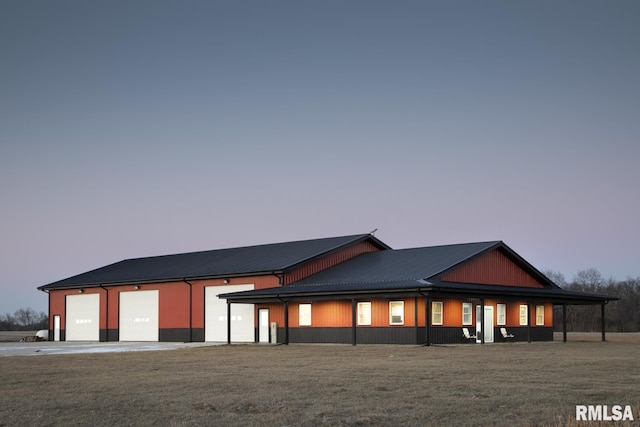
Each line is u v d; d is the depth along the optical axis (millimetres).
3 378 18312
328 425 11312
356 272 38250
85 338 50562
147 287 46750
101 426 11414
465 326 35875
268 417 12000
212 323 42625
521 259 39688
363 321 35375
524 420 11617
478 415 12086
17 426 11438
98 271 55812
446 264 34875
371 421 11609
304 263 39969
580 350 28594
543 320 41312
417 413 12242
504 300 38594
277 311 39062
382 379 17156
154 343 42938
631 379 16812
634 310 84812
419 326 33219
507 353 26562
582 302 40125
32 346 39781
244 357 25641
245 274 40375
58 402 13789
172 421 11719
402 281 33125
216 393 14891
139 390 15484
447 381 16609
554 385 15703
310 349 30562
